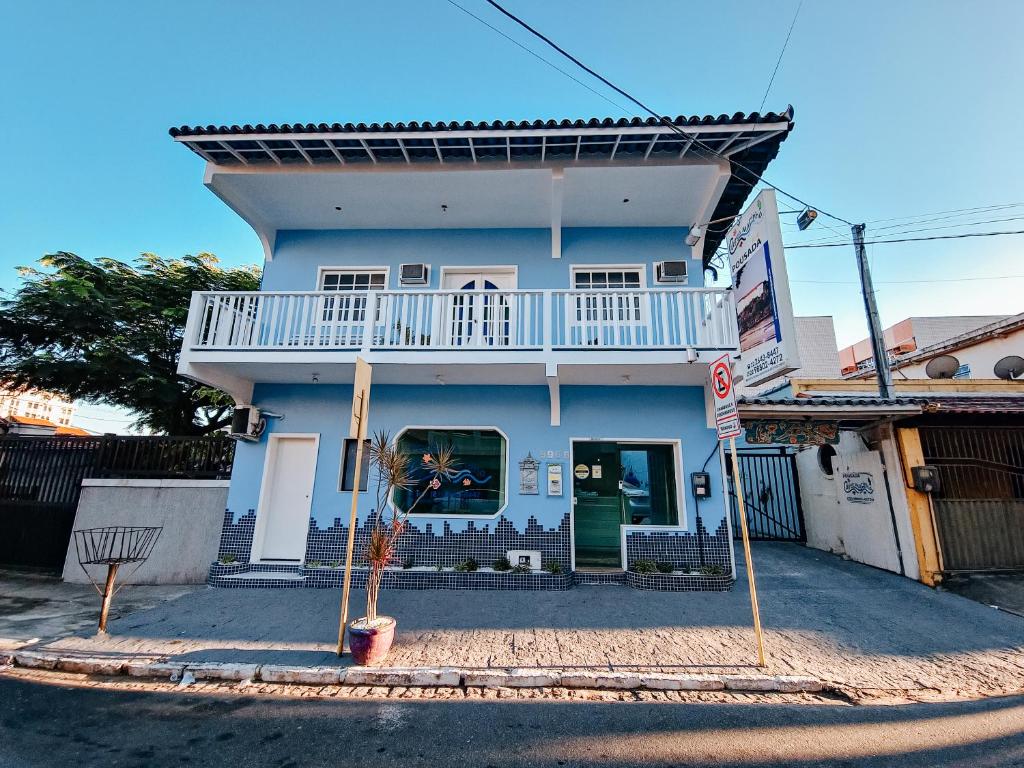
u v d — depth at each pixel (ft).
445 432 29.60
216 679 15.85
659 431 28.68
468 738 12.23
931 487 26.73
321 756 11.41
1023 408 27.50
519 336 29.27
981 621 20.88
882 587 25.63
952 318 60.13
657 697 14.70
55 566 30.37
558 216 29.68
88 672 16.47
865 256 35.06
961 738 12.18
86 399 41.47
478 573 25.50
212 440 31.45
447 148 26.96
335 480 28.76
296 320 29.19
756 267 22.43
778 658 16.89
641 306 29.81
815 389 37.65
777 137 26.11
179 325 42.60
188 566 28.73
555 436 28.76
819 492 35.42
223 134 26.32
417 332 27.12
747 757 11.35
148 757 11.33
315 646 17.89
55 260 39.55
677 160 27.22
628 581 26.07
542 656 16.94
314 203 30.83
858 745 11.87
